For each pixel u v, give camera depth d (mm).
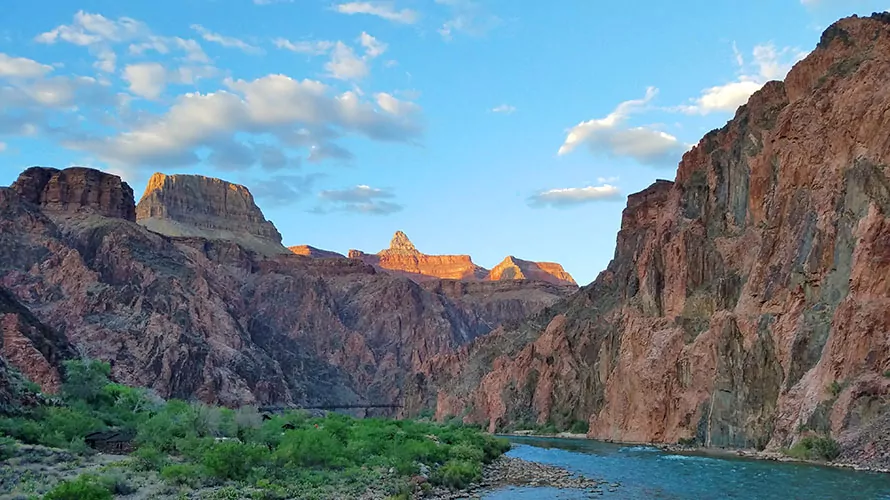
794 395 80312
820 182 93875
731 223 120812
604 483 61344
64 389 83250
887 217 76875
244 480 53312
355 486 54750
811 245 90812
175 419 77812
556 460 83688
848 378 73125
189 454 60562
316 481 55531
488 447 91000
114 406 85312
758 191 114062
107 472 50969
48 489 43812
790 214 98188
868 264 75688
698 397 103250
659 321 123688
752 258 110000
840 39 112000
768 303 95500
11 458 51844
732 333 98750
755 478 59688
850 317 75000
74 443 59344
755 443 87750
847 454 66938
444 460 75125
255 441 71625
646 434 114000
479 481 64375
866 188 82750
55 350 128375
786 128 109875
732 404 94375
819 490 51969
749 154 120562
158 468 55656
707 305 114875
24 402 66938
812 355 82750
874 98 88188
